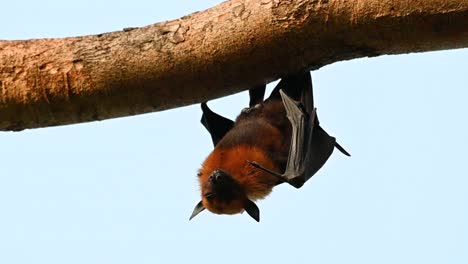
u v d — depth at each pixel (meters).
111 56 16.45
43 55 16.59
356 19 15.52
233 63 16.56
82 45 16.64
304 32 16.05
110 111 17.19
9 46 16.77
